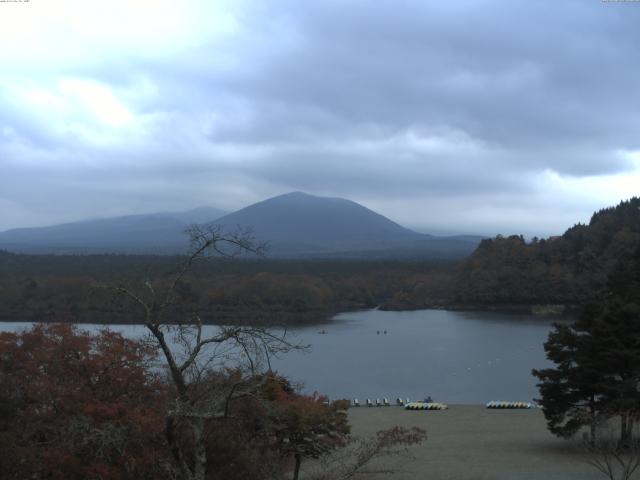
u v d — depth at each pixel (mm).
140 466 18391
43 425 19688
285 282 154500
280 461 26047
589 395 33125
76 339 22250
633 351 31734
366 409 52406
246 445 22750
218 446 21141
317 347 101875
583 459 31578
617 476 27391
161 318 18391
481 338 115125
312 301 156000
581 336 33531
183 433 19062
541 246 195000
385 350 99000
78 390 20281
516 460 32094
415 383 72125
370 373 78125
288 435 25016
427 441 37438
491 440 37688
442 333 123938
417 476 29328
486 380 73875
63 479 18219
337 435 29109
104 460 18859
